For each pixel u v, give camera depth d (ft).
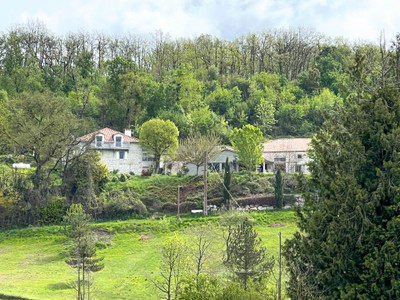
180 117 417.28
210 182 321.73
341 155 139.03
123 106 424.46
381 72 143.43
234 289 131.54
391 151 130.11
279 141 386.32
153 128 347.97
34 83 432.66
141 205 298.97
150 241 261.65
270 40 596.29
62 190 303.07
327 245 126.82
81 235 248.73
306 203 142.10
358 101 139.33
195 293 131.44
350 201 127.75
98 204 296.92
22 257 247.29
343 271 126.21
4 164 336.70
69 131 311.06
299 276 129.08
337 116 143.74
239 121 467.52
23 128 306.55
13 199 287.07
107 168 329.72
